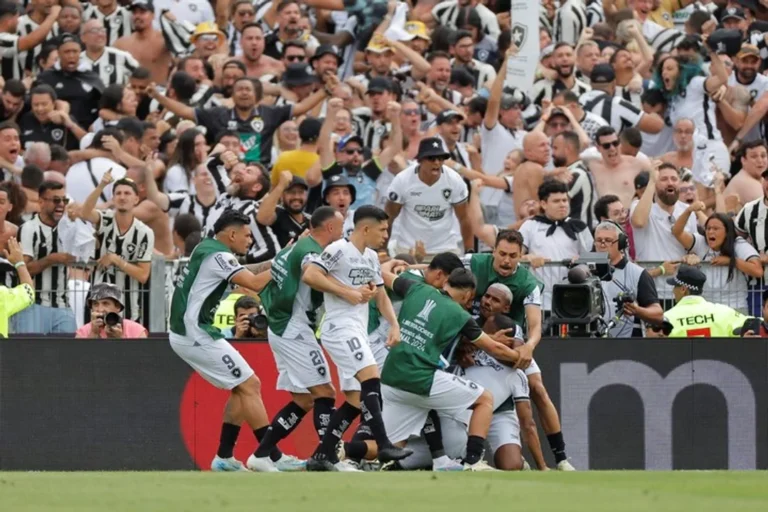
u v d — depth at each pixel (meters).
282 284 34.66
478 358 36.19
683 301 40.09
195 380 38.84
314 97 52.56
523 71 55.16
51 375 38.69
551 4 63.50
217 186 48.25
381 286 33.91
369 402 33.16
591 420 38.91
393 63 59.41
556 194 43.34
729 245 41.00
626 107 54.75
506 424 36.09
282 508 23.17
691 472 31.88
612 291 39.88
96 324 38.75
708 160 52.50
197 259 34.78
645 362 39.00
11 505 23.80
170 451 38.84
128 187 42.84
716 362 39.16
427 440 35.47
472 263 37.00
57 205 42.06
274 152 51.97
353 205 48.53
